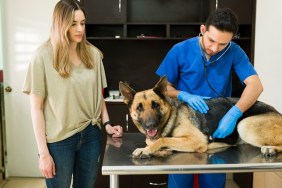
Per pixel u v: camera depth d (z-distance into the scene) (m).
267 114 1.61
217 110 1.62
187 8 3.33
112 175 1.37
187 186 2.00
